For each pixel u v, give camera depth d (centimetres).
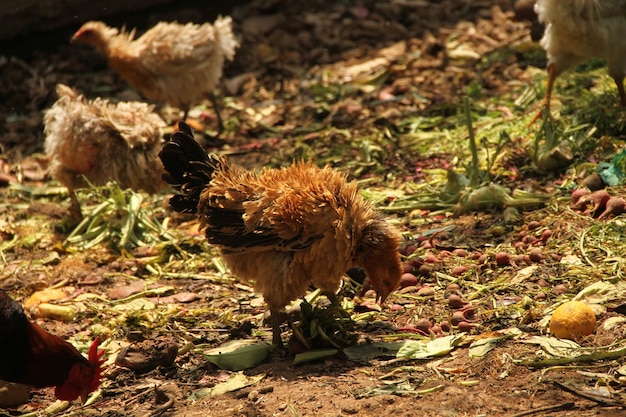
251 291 1031
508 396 700
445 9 2070
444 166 1320
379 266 818
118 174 1205
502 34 1902
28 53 1897
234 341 878
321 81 1762
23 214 1317
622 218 1015
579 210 1067
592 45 1270
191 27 1553
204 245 1155
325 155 1424
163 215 1288
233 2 2091
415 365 783
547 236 1010
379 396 719
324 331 850
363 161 1373
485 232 1073
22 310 740
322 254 792
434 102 1591
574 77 1553
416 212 1176
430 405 696
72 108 1206
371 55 1861
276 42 1969
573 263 943
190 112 1695
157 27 1533
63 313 982
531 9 1644
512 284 921
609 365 733
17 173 1479
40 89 1789
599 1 1232
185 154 860
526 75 1653
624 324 797
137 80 1537
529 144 1298
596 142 1238
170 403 757
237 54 1912
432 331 844
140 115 1234
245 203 791
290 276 803
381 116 1518
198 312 970
